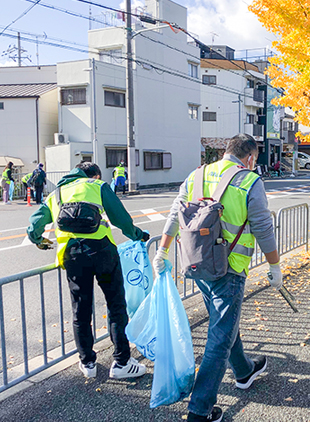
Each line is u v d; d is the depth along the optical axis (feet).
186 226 8.07
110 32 82.28
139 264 11.50
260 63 146.00
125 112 79.36
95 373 10.17
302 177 119.55
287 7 19.98
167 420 8.54
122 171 64.34
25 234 32.37
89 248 9.49
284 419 8.45
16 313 15.80
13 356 12.21
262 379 10.00
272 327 12.95
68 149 71.36
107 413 8.77
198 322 13.34
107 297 10.10
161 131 88.84
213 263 7.82
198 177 8.82
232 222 8.11
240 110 133.39
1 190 59.72
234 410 8.80
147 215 40.68
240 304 8.26
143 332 9.43
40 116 80.07
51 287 18.99
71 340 13.26
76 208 9.41
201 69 126.21
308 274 18.90
